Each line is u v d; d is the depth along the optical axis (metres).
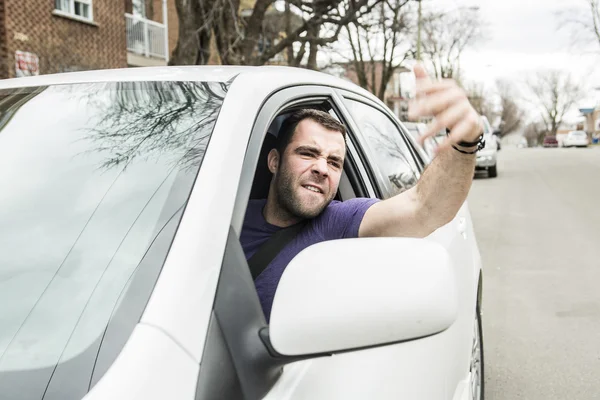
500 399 3.95
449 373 2.28
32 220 1.50
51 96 1.92
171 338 1.13
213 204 1.35
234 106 1.62
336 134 1.95
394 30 16.59
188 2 11.62
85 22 15.30
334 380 1.45
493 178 20.00
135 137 1.64
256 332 1.26
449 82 1.50
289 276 1.24
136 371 1.08
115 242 1.38
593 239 9.07
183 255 1.25
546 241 8.98
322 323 1.19
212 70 1.96
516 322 5.35
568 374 4.30
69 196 1.54
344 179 2.45
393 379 1.69
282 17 15.91
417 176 3.34
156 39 20.17
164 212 1.38
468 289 2.87
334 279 1.23
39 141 1.74
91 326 1.22
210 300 1.21
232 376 1.18
